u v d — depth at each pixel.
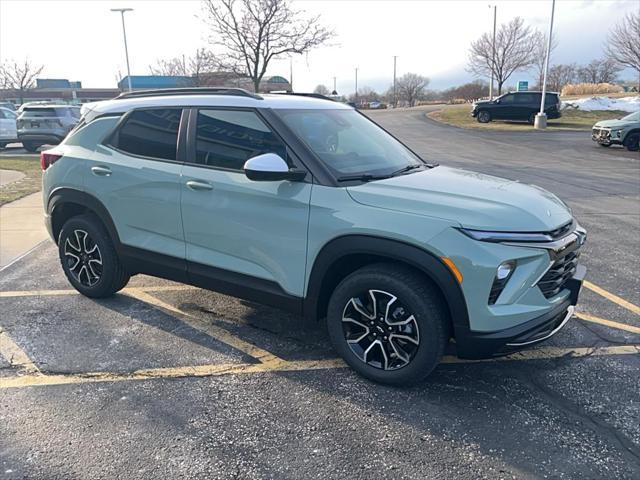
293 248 3.37
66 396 3.18
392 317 3.20
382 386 3.33
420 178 3.53
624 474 2.55
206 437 2.81
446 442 2.78
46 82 78.19
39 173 12.59
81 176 4.32
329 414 3.03
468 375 3.49
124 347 3.82
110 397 3.18
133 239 4.16
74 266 4.68
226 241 3.66
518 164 14.82
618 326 4.25
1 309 4.48
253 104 3.64
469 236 2.88
